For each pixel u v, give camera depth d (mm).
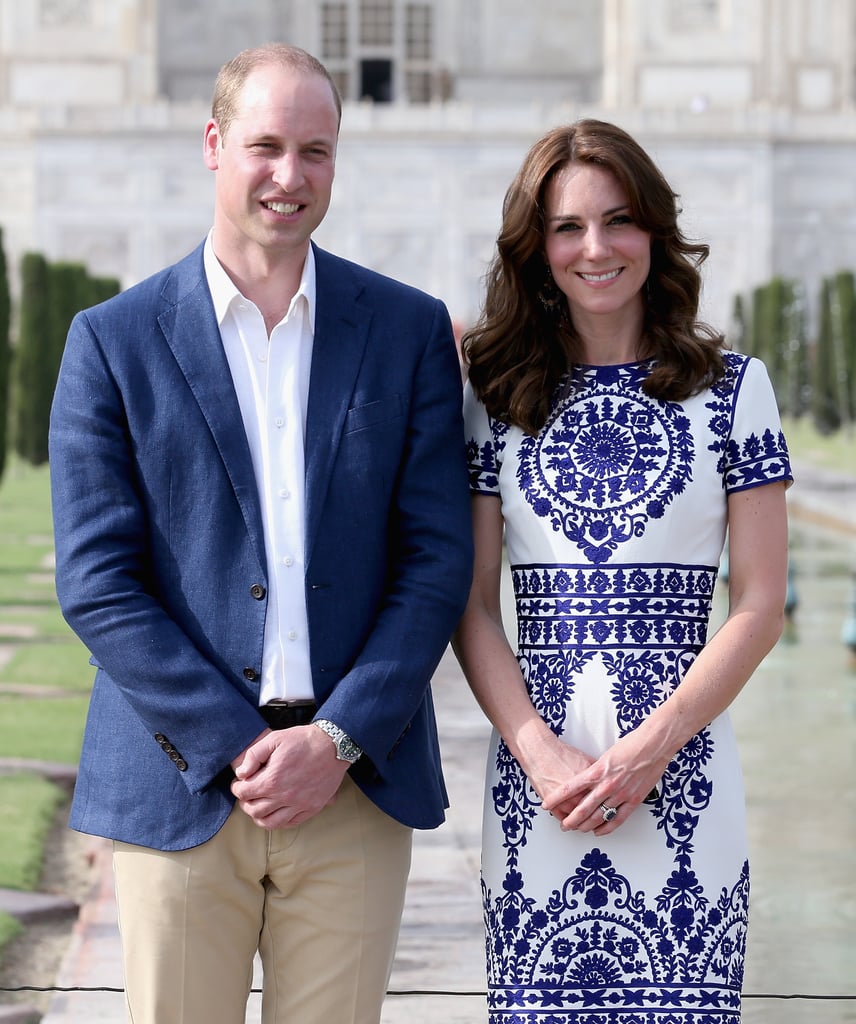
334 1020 7645
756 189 98938
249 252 7652
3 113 103125
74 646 25641
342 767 7277
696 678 7578
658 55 109188
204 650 7484
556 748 7578
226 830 7449
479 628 7996
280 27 115812
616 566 7723
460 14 116062
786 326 78500
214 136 7754
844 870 14641
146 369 7586
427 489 7695
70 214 98375
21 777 16484
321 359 7637
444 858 14477
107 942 11828
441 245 98250
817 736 20828
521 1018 7648
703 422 7855
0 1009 10547
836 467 64438
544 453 7922
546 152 7840
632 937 7617
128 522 7484
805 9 109500
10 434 69000
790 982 11844
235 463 7488
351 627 7539
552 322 8141
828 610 32781
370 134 97750
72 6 109188
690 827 7660
